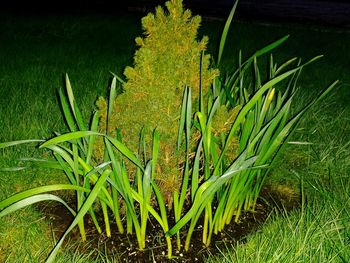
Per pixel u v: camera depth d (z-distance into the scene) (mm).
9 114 3598
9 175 2803
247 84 4762
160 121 2152
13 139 3193
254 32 8367
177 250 2221
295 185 2943
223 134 2236
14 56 5680
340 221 2355
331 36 8367
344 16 11992
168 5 2189
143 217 2152
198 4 13172
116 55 6035
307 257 2053
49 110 3711
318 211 2430
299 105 3988
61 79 4695
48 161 2135
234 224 2461
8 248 2230
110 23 8727
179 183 2420
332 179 2926
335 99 4516
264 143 2164
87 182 2158
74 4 11578
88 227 2398
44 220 2467
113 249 2230
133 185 2307
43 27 7934
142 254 2197
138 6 11672
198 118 2059
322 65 6012
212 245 2277
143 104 2182
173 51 2162
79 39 7172
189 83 2223
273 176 3027
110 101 2053
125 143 2238
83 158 2295
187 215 1953
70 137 1816
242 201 2457
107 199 2232
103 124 2279
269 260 2025
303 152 3307
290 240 2168
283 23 10289
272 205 2697
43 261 2145
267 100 2301
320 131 3635
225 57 6195
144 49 2117
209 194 1946
